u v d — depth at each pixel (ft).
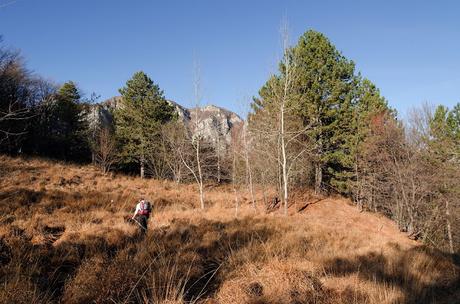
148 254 21.47
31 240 28.19
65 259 21.45
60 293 16.24
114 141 109.81
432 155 79.56
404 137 79.30
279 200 79.51
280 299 16.67
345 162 84.99
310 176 94.68
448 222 85.05
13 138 88.79
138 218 34.14
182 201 68.69
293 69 67.62
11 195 47.91
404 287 21.39
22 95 97.25
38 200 48.37
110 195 59.06
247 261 21.33
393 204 84.94
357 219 73.31
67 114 119.85
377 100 86.17
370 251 30.96
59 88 122.01
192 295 17.17
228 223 41.70
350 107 87.66
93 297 15.21
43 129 109.09
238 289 17.33
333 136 87.51
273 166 78.18
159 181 100.17
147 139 111.55
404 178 77.20
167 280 17.21
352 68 89.61
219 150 99.91
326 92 85.10
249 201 79.82
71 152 121.29
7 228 30.63
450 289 23.73
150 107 114.62
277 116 72.49
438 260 31.86
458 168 77.46
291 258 22.67
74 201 50.55
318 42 86.58
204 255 25.07
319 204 80.69
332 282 19.86
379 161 80.79
